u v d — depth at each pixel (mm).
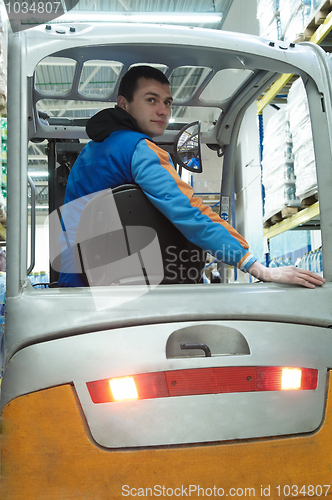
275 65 1606
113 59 1686
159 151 1492
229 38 1533
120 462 1127
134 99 1742
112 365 1185
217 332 1313
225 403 1195
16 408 1158
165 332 1231
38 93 2119
